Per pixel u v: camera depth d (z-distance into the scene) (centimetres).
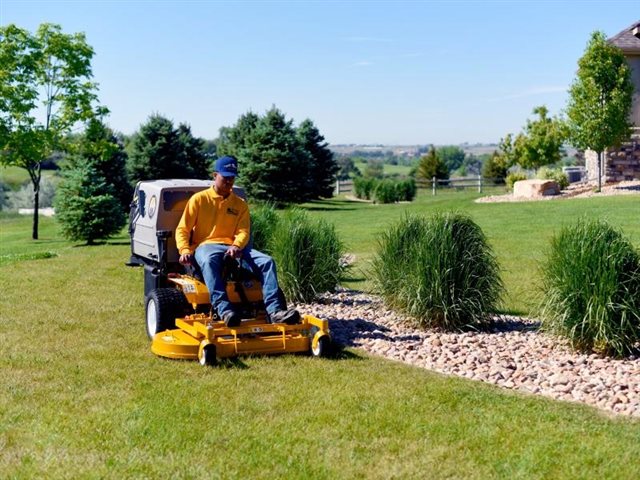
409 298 913
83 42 2780
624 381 689
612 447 535
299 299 1096
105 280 1325
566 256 805
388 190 3728
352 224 2289
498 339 861
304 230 1104
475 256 914
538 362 759
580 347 797
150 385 679
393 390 666
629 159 2944
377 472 498
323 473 496
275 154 3312
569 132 2730
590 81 2612
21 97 2681
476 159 11469
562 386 675
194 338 774
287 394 652
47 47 2723
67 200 2364
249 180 3359
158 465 507
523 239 1694
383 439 552
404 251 958
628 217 1930
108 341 857
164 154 3491
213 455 524
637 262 793
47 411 612
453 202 2941
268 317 823
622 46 2853
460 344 837
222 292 782
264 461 514
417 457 521
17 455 525
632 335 772
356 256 1571
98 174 2741
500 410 616
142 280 1319
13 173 6334
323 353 779
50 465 507
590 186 2919
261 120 3453
